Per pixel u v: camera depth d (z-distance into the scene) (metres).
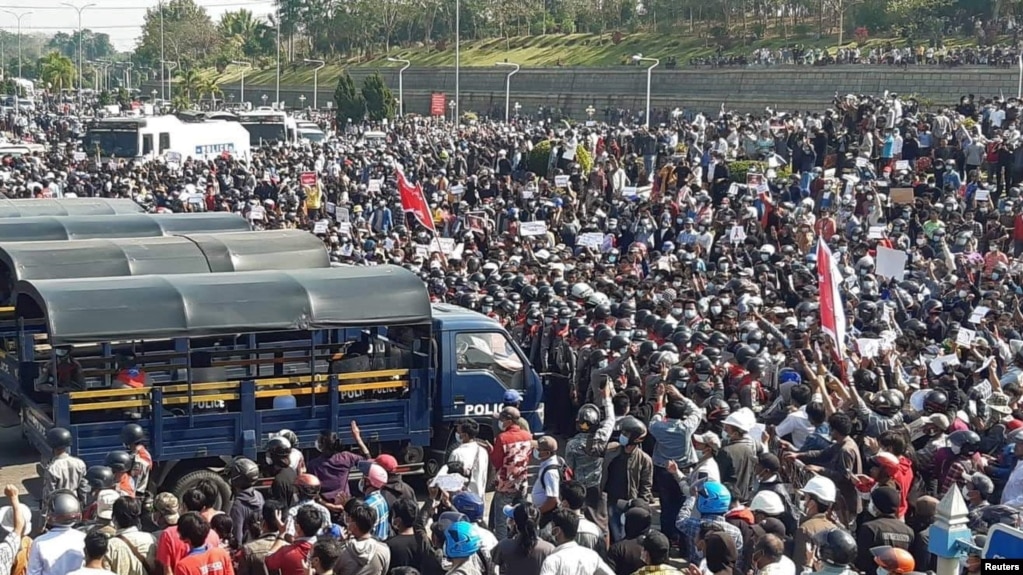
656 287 22.44
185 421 15.70
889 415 13.79
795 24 103.88
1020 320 20.75
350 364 17.30
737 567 10.71
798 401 14.23
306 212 38.09
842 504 12.17
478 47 126.69
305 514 10.12
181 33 174.00
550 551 10.34
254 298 16.11
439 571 10.67
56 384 15.40
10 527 10.98
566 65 111.50
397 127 73.38
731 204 32.72
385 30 141.12
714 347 17.23
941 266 24.84
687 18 113.25
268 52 160.00
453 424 17.27
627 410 14.59
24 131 82.00
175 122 55.94
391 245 29.41
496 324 17.58
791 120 47.31
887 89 78.12
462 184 40.28
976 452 13.28
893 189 31.44
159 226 24.44
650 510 11.85
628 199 35.06
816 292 22.47
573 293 21.36
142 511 12.44
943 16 89.62
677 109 83.75
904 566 9.09
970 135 38.22
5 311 21.12
